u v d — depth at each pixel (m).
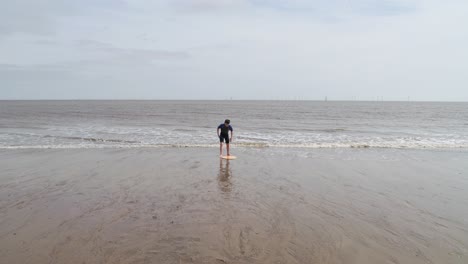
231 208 6.40
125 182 8.38
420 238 5.08
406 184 8.50
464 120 37.19
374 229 5.43
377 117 43.41
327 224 5.63
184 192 7.50
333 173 9.74
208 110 63.59
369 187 8.17
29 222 5.59
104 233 5.11
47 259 4.26
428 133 21.95
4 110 58.00
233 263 4.16
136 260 4.22
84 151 13.41
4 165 10.45
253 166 10.66
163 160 11.52
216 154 12.98
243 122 31.70
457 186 8.34
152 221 5.64
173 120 33.31
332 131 22.91
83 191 7.53
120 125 26.31
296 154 13.23
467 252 4.60
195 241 4.82
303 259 4.32
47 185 8.05
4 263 4.14
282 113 53.22
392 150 14.58
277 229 5.36
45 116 39.25
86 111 55.00
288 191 7.72
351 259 4.36
